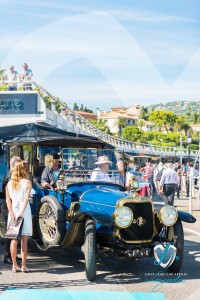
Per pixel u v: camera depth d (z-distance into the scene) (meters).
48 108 16.61
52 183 7.25
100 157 7.54
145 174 18.17
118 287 5.80
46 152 7.78
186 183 21.47
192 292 5.62
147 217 6.36
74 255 7.66
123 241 6.23
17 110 14.55
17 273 6.45
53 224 6.81
